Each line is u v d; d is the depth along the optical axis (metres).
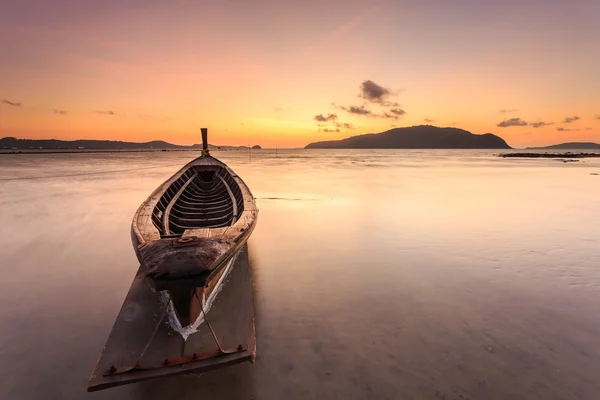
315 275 6.21
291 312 4.91
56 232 8.98
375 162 60.75
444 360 3.87
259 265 6.68
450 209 12.43
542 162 56.84
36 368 3.72
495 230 9.26
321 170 37.88
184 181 11.59
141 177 26.08
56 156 72.50
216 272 3.70
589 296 5.36
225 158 84.88
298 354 3.98
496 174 30.91
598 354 3.95
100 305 5.09
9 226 9.59
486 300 5.26
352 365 3.79
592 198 15.05
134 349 3.36
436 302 5.21
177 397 3.31
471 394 3.37
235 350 3.34
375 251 7.52
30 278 6.01
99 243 8.04
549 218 10.77
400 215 11.30
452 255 7.24
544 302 5.18
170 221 6.65
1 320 4.64
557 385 3.47
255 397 3.32
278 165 50.16
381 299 5.30
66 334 4.36
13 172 29.03
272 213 11.71
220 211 7.69
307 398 3.33
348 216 11.19
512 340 4.23
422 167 43.94
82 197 15.15
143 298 4.13
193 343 3.46
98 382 2.96
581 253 7.32
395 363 3.83
